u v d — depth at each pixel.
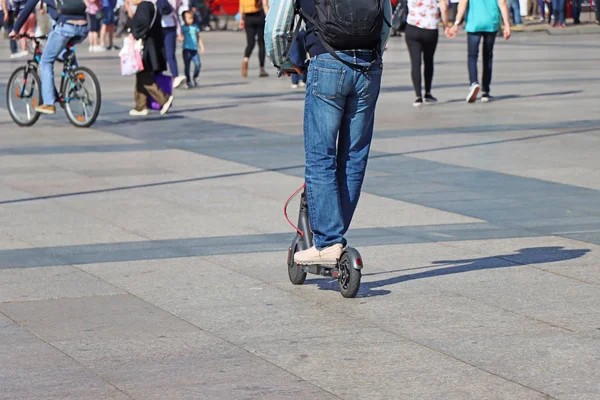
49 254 10.91
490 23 23.97
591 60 35.81
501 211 12.73
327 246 9.18
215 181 15.03
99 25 50.75
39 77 21.62
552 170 15.47
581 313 8.59
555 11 51.53
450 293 9.23
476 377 7.10
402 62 37.62
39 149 18.39
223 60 39.97
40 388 6.98
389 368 7.30
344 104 8.96
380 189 14.17
